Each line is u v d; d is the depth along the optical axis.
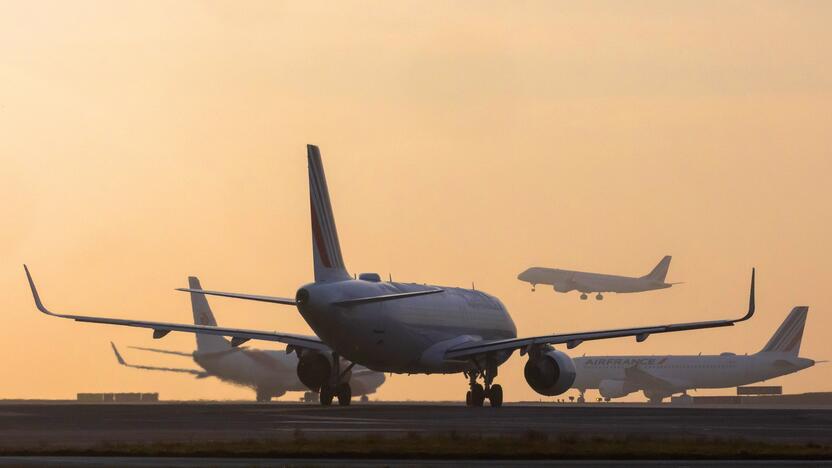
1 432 160.12
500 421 195.25
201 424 180.88
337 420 195.00
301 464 114.19
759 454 125.81
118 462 115.25
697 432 165.88
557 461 120.19
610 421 199.12
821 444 136.00
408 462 117.75
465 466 113.75
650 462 119.25
